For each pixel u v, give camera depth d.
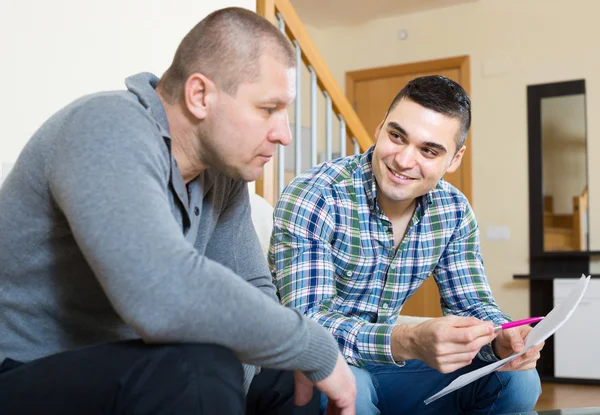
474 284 1.56
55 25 2.11
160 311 0.73
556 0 5.04
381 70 5.69
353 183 1.47
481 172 5.20
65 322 0.95
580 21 4.97
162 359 0.75
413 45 5.57
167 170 0.92
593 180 4.85
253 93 0.94
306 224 1.40
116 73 2.28
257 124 0.96
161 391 0.73
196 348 0.76
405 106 1.37
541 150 5.02
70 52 2.15
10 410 0.77
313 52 2.97
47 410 0.76
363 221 1.46
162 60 2.44
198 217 1.06
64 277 0.92
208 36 0.95
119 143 0.82
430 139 1.34
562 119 4.98
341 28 5.87
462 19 5.38
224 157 0.98
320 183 1.45
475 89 5.28
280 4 2.84
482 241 5.14
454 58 5.37
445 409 1.54
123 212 0.76
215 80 0.94
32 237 0.89
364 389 1.31
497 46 5.23
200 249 1.12
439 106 1.34
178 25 2.50
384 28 5.71
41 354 0.94
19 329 0.93
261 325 0.77
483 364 1.43
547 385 4.18
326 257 1.41
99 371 0.76
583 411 1.06
